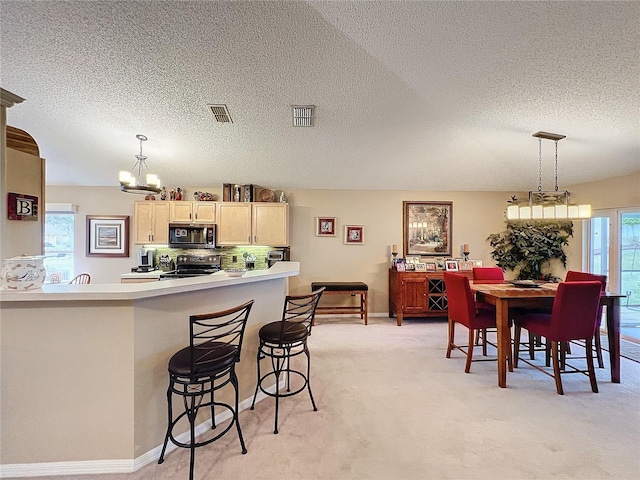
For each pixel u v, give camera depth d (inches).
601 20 77.0
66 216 204.8
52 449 68.1
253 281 95.3
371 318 207.0
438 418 88.0
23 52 95.4
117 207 205.6
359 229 212.7
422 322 197.0
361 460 70.9
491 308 133.0
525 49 87.8
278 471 67.4
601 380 113.0
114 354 68.7
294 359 132.9
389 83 106.7
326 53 93.5
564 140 139.7
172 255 206.4
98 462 68.6
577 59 89.9
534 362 131.6
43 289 68.2
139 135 144.9
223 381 87.6
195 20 83.7
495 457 71.9
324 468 68.3
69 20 84.4
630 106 109.7
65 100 119.7
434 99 115.1
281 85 109.0
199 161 171.9
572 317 102.8
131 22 84.8
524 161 168.2
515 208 129.6
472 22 79.8
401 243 213.9
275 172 186.2
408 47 89.7
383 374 117.6
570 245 200.4
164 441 72.7
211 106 122.2
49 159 168.2
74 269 204.7
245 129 139.8
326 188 211.0
